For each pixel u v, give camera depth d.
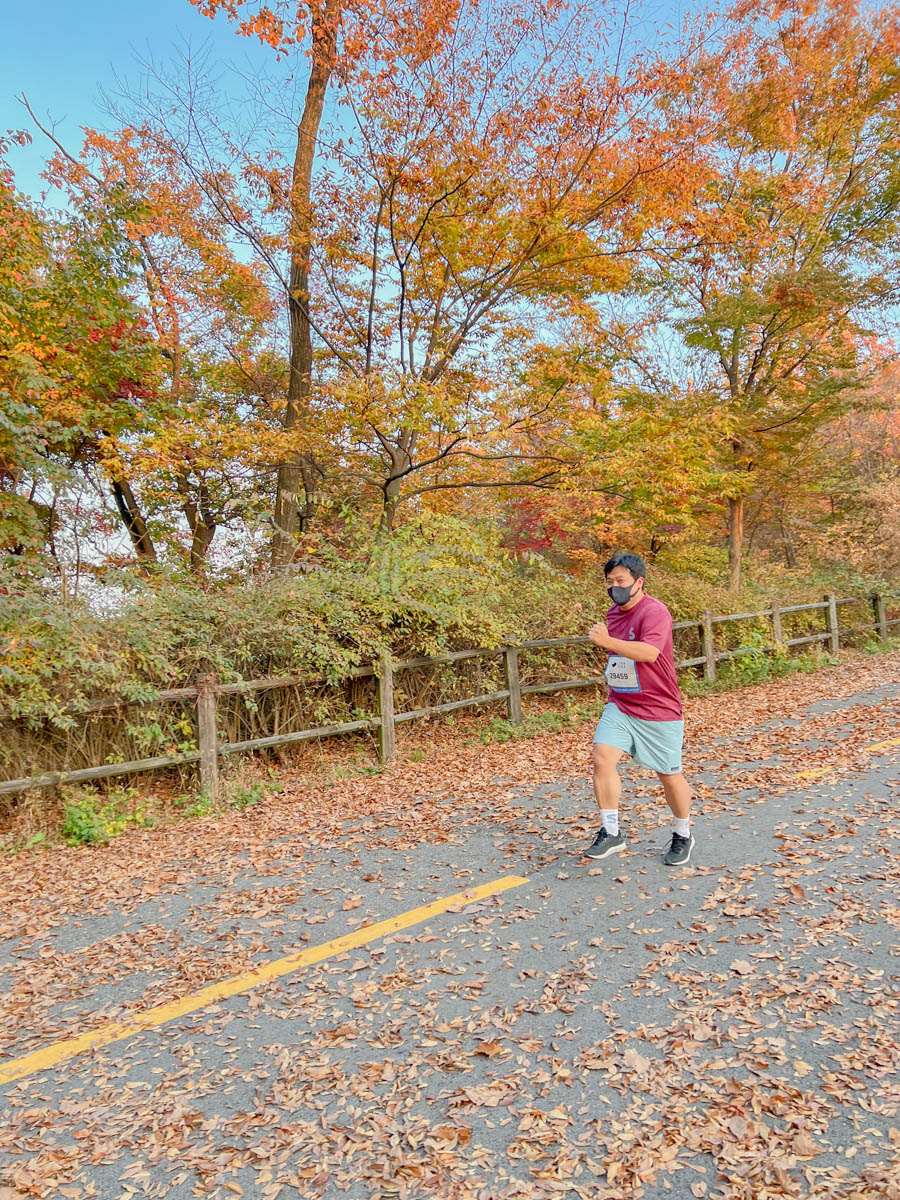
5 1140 2.31
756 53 12.18
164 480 11.03
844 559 16.94
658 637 3.89
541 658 9.10
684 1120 2.16
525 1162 2.07
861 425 21.47
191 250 11.30
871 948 3.05
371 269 10.15
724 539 19.08
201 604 6.34
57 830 5.28
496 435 9.62
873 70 12.79
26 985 3.29
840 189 13.60
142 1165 2.17
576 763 6.72
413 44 8.59
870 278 12.56
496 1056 2.54
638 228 9.46
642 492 9.88
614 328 12.36
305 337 10.68
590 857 4.20
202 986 3.20
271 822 5.48
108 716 5.69
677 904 3.60
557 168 9.23
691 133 9.42
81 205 9.87
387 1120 2.27
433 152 9.30
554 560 14.11
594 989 2.91
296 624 6.61
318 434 9.45
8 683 5.10
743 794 5.36
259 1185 2.06
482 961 3.21
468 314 10.12
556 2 8.35
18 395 7.45
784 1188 1.88
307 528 11.14
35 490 9.02
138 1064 2.67
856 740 6.73
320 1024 2.83
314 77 10.38
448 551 8.99
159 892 4.28
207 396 12.99
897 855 4.00
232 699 6.45
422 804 5.72
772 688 10.35
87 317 8.81
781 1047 2.45
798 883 3.73
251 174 9.66
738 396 13.27
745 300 12.28
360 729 7.43
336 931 3.63
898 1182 1.86
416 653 7.74
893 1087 2.21
